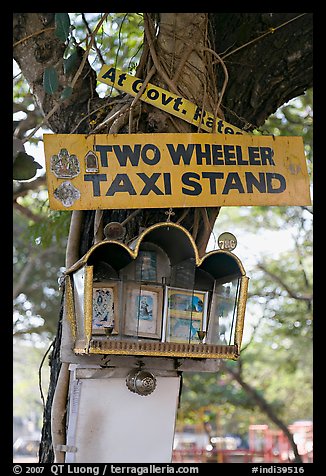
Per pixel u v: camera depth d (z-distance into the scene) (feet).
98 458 8.77
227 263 8.83
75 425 8.79
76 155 8.90
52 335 32.01
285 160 9.51
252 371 40.75
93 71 11.13
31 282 34.01
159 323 8.93
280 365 37.01
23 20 10.91
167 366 9.06
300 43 11.65
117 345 8.11
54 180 8.80
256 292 30.81
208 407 35.63
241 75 11.49
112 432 8.82
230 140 9.36
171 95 9.60
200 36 10.00
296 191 9.48
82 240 10.07
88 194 8.87
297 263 31.45
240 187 9.29
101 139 9.00
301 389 40.75
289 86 11.88
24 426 56.08
